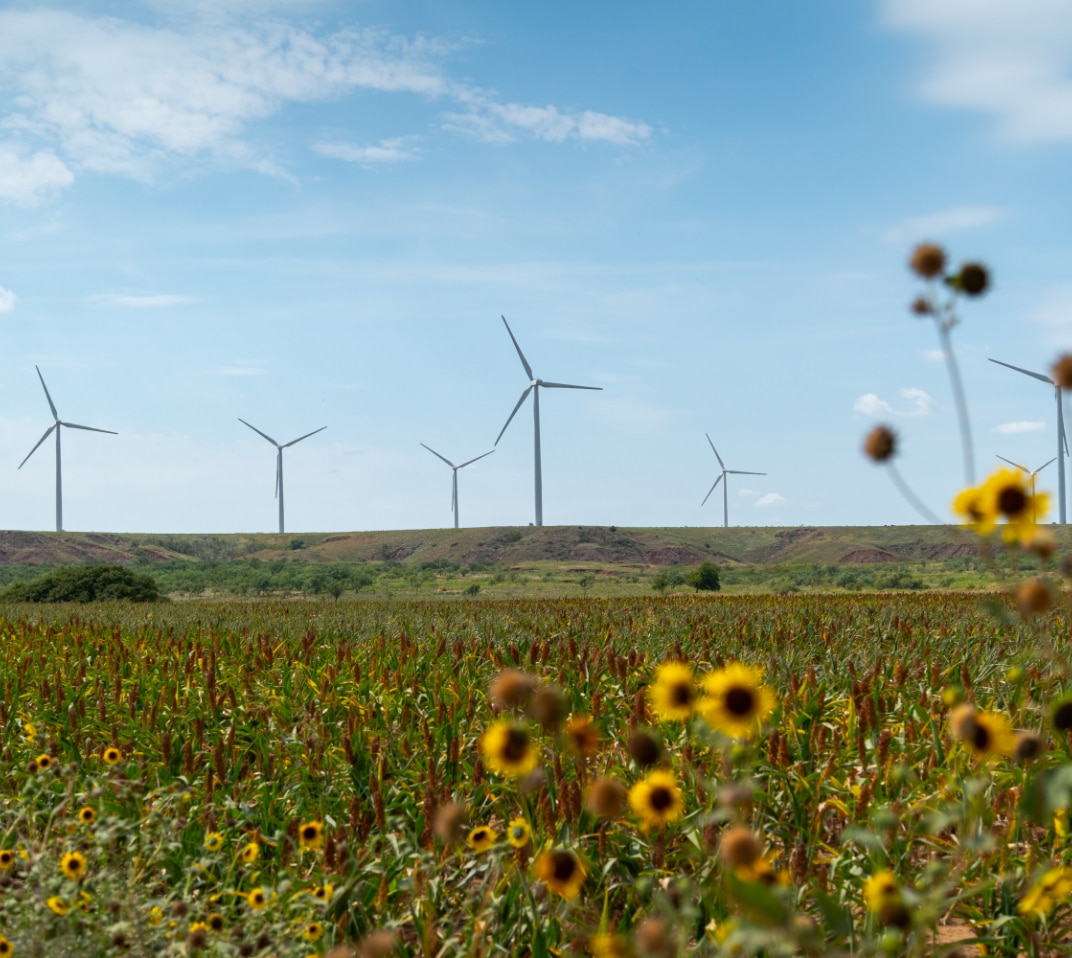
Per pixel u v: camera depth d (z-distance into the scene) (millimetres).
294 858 6539
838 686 9852
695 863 5238
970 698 7652
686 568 168000
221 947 4547
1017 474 3031
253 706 10430
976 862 5355
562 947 4840
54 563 169250
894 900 3006
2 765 8781
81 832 5812
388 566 166375
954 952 4125
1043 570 3088
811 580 121375
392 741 8664
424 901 5242
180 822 6586
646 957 2805
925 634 14352
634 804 3324
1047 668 8266
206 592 113562
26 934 4777
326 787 7902
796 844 5746
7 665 14570
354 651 14766
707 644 13492
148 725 9742
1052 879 3480
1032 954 4801
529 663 10234
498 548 184250
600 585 127125
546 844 5215
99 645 16891
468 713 9062
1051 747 5883
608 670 10625
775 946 2551
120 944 4734
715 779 5773
